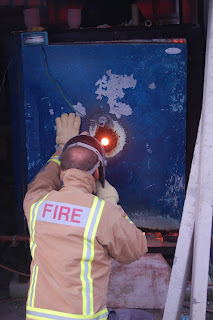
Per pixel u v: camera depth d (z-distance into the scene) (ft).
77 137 7.56
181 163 10.68
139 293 10.37
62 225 6.47
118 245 6.55
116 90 10.31
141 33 10.19
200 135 7.37
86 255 6.37
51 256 6.41
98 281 6.52
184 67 10.19
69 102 10.36
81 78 10.25
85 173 6.90
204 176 7.18
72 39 10.25
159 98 10.36
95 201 6.62
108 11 13.52
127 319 7.34
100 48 10.11
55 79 10.27
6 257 14.15
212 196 7.20
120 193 10.82
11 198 21.68
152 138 10.54
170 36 10.17
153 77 10.24
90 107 10.39
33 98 10.39
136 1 11.76
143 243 6.82
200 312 7.39
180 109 10.41
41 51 10.12
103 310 6.59
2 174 22.99
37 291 6.41
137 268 10.67
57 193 6.76
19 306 10.96
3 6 11.94
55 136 10.52
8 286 12.14
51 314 6.22
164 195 10.84
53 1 11.68
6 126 22.47
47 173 8.09
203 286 7.33
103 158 7.54
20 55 10.24
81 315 6.20
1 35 14.90
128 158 10.62
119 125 10.46
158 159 10.64
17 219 10.94
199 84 10.40
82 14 13.53
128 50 10.11
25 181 10.77
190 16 12.61
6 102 22.13
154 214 10.94
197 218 7.27
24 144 10.62
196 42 10.24
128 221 6.73
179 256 7.54
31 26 10.46
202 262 7.30
